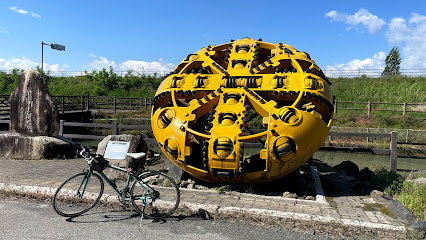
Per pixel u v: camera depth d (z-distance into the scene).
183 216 4.39
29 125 9.27
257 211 4.25
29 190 5.11
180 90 5.59
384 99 28.11
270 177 5.08
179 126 5.12
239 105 5.07
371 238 3.81
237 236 3.81
